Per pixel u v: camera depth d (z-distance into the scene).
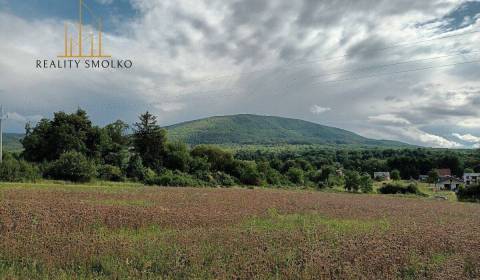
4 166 58.94
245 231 18.22
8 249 13.03
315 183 105.31
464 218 34.00
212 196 43.25
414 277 13.05
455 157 148.12
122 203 30.77
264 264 12.60
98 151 85.44
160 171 82.38
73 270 11.69
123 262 12.28
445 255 16.48
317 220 26.17
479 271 13.56
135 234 17.59
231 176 90.38
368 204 44.66
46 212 21.20
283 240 16.50
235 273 11.78
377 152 191.12
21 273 11.06
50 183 58.91
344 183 95.75
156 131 90.69
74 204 26.42
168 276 11.36
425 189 112.38
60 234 15.91
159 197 38.25
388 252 14.82
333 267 12.77
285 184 98.00
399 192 89.75
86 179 64.50
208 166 89.31
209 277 11.35
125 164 79.50
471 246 17.80
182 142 97.69
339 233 19.34
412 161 149.25
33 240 14.19
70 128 82.50
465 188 75.56
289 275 11.75
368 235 18.70
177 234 16.89
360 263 13.25
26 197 31.70
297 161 130.50
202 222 21.42
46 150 81.69
